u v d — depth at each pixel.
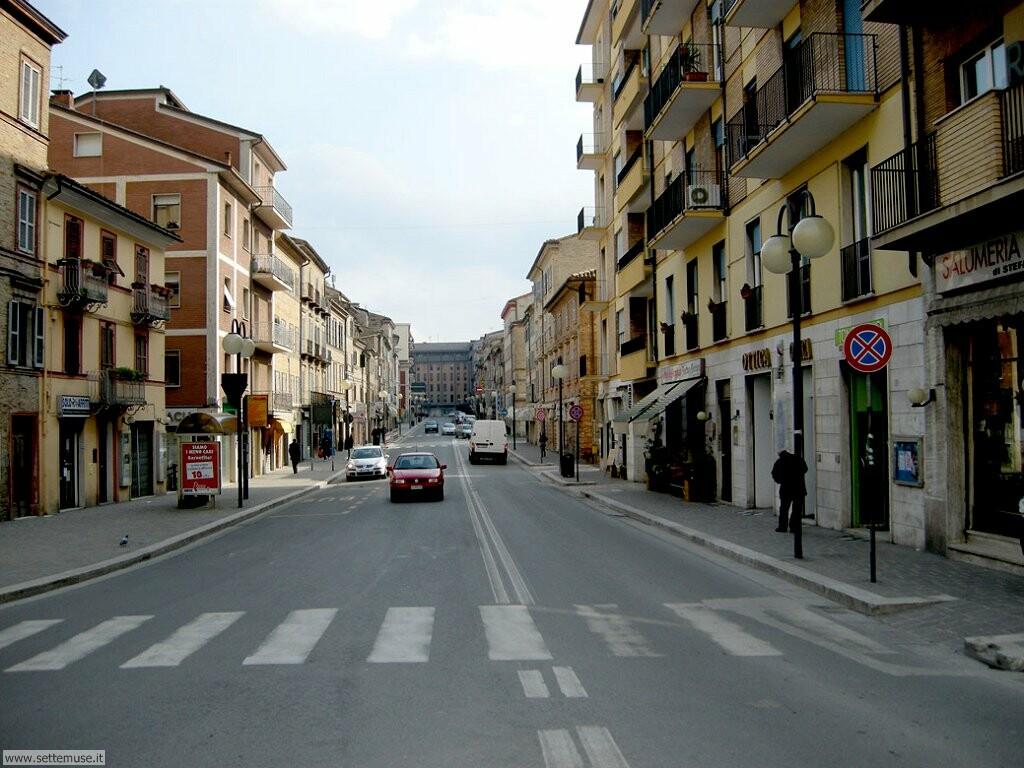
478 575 11.60
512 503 24.81
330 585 11.05
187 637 8.16
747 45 19.77
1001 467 11.27
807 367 17.00
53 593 11.33
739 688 6.21
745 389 20.42
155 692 6.30
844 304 14.92
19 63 21.59
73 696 6.26
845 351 10.36
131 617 9.33
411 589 10.58
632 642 7.65
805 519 16.94
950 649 7.44
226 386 24.70
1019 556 10.62
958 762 4.77
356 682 6.43
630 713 5.60
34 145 22.20
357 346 82.00
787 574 11.02
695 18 23.55
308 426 56.22
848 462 15.22
